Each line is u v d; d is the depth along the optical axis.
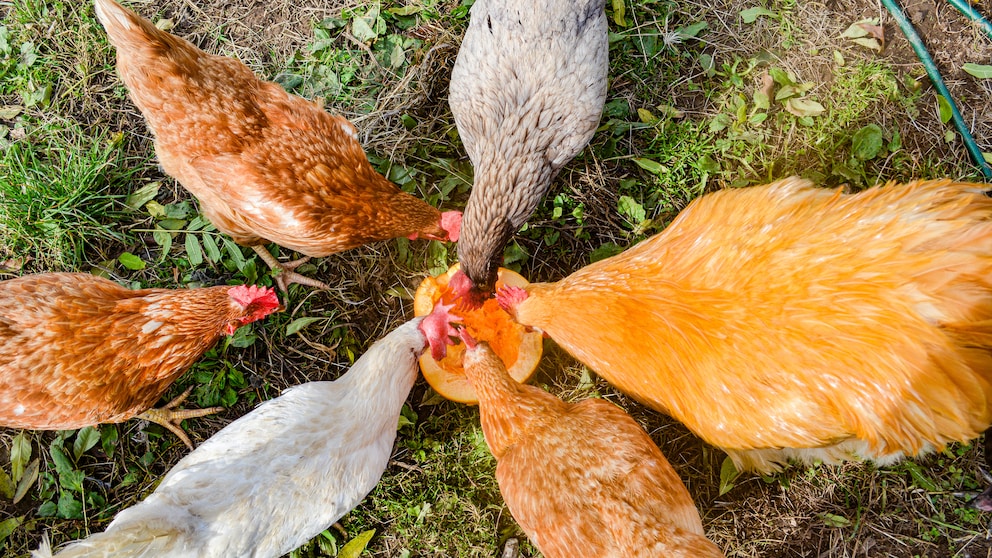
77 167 1.14
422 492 1.11
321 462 0.97
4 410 0.94
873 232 0.89
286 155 0.99
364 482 0.99
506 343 1.10
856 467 1.10
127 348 0.97
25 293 0.95
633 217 1.16
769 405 0.90
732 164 1.19
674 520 0.94
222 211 1.03
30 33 1.18
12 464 1.07
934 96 1.20
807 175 1.17
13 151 1.14
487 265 1.03
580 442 0.97
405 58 1.21
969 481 1.09
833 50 1.21
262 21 1.21
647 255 0.98
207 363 1.12
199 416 1.10
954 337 0.86
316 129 1.02
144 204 1.15
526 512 0.96
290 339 1.14
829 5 1.22
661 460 0.99
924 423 0.88
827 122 1.18
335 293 1.15
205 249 1.15
